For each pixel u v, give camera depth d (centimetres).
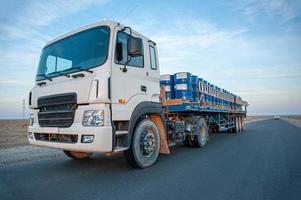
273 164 614
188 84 874
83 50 528
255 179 478
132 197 384
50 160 713
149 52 622
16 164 661
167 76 880
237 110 1756
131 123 530
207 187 429
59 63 561
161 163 633
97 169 579
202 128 965
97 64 492
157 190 416
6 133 2112
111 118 477
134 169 568
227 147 941
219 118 1363
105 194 402
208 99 1090
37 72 612
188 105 845
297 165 602
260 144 1024
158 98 643
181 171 546
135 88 555
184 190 414
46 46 619
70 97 491
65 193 411
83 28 552
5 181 488
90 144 449
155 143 611
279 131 1845
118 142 520
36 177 518
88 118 461
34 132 559
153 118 650
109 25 512
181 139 829
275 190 410
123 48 532
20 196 399
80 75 493
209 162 645
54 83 543
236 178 486
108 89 471
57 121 508
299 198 372
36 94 577
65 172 558
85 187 441
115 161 671
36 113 573
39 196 398
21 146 1109
